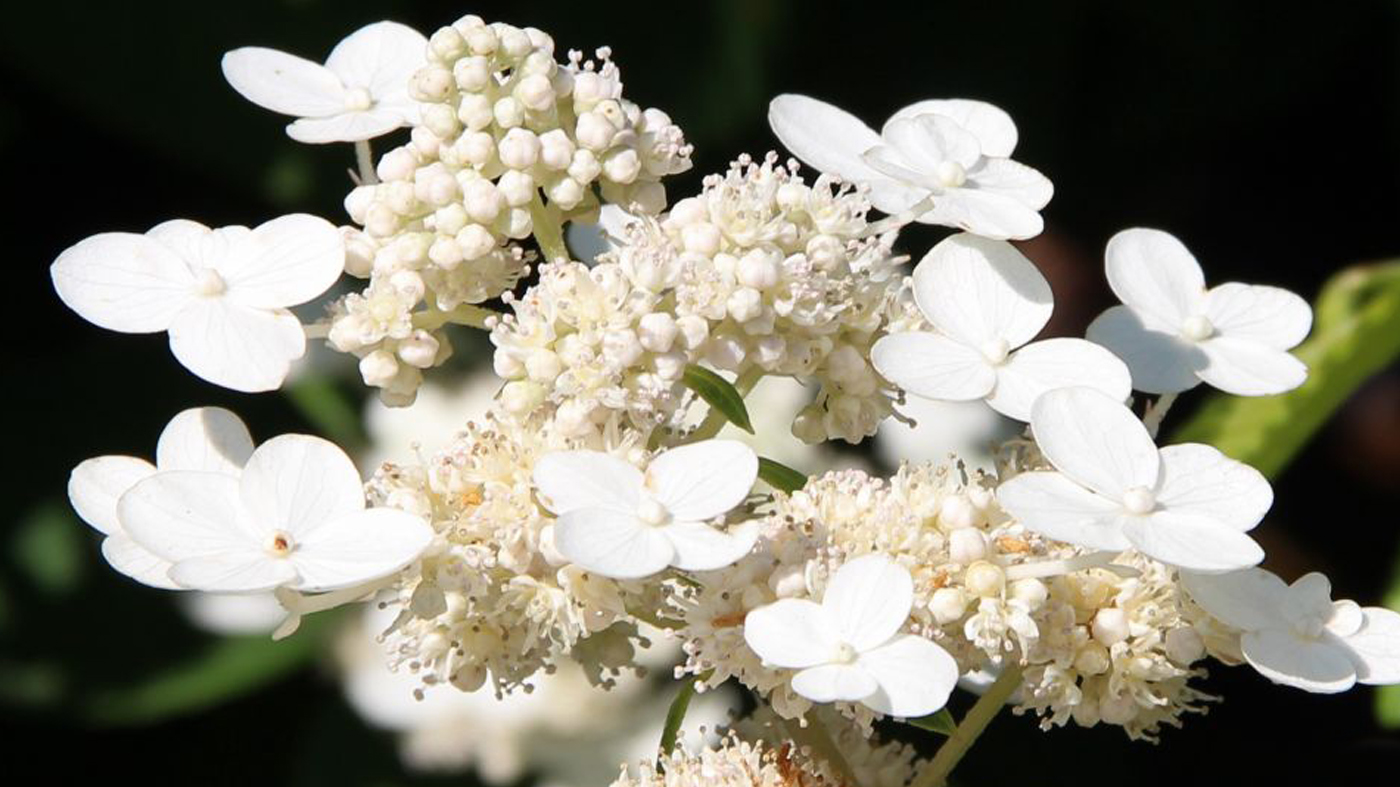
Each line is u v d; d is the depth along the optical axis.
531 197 0.70
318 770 0.92
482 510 0.68
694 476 0.67
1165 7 1.06
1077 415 0.67
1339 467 1.21
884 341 0.69
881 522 0.68
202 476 0.67
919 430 0.91
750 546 0.66
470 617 0.69
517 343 0.69
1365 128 1.16
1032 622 0.68
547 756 0.88
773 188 0.70
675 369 0.69
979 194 0.70
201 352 0.68
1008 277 0.70
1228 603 0.68
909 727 0.92
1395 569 0.83
